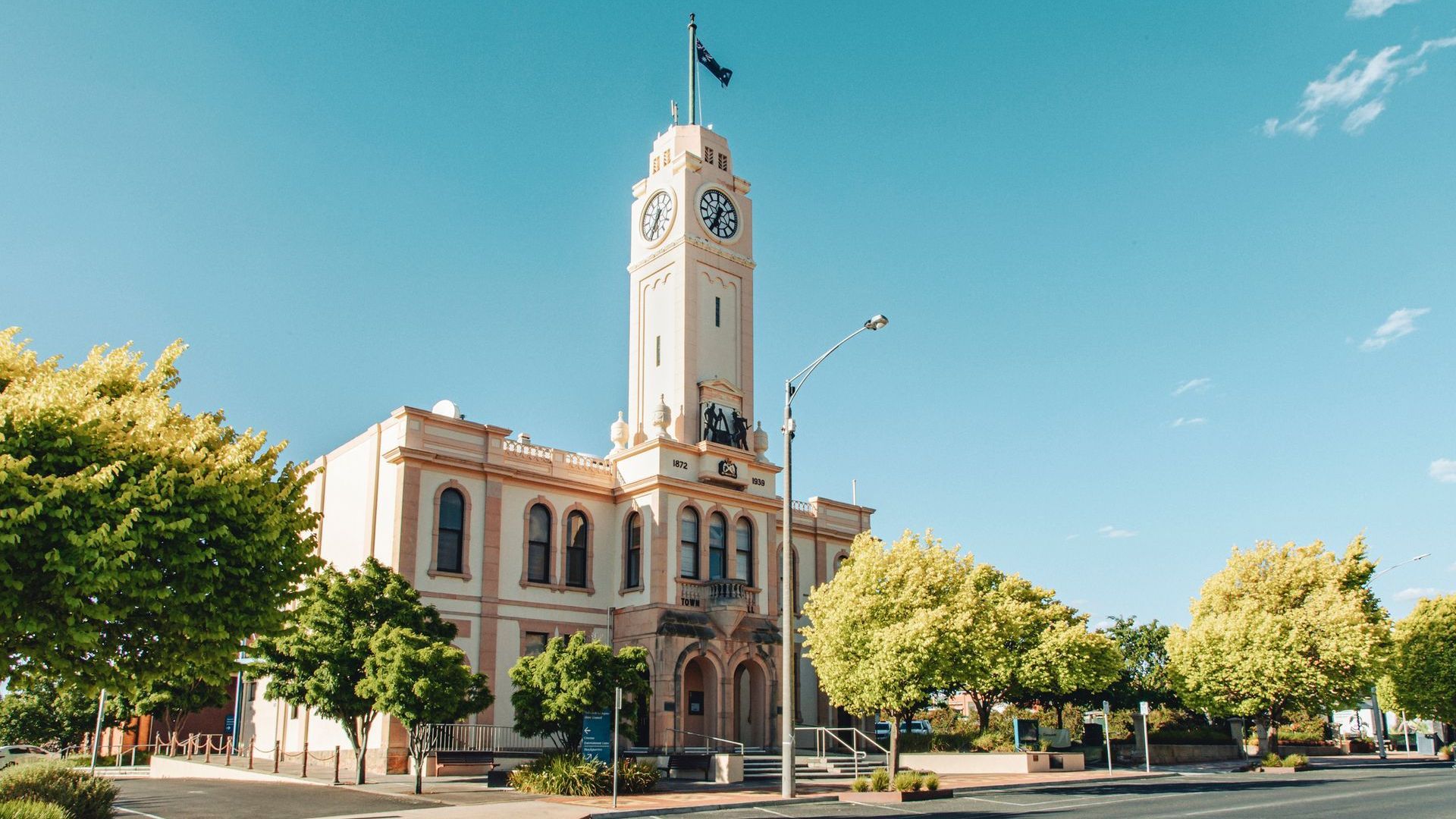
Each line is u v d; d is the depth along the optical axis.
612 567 44.41
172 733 48.12
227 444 19.14
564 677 29.41
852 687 34.28
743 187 53.09
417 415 39.38
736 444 48.84
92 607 15.57
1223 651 48.75
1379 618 52.75
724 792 29.97
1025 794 30.75
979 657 34.94
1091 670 46.22
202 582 17.00
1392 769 45.12
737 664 43.72
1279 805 25.98
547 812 23.45
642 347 50.59
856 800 27.75
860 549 37.06
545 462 43.38
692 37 54.66
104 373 18.31
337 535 42.28
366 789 29.23
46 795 19.48
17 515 14.61
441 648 28.52
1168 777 38.94
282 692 29.95
